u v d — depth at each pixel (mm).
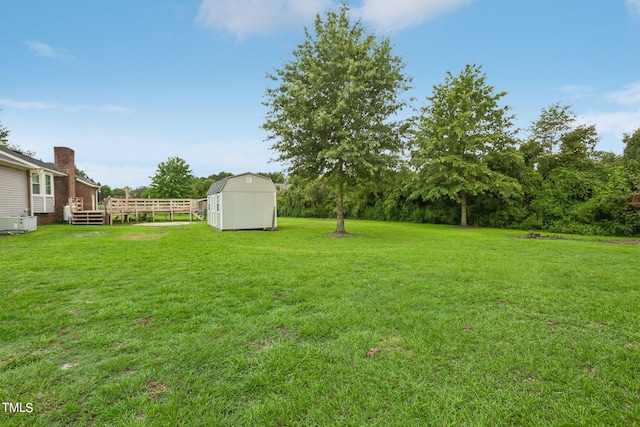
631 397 2035
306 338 2887
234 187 15094
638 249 9047
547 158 20016
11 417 1810
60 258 6547
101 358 2494
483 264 6355
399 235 13070
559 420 1823
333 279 4980
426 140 19000
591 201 16141
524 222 18141
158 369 2334
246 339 2850
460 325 3174
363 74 12000
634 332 3039
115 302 3789
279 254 7453
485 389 2113
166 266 5891
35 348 2637
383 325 3170
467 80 18859
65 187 18766
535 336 2932
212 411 1886
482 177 18406
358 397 2029
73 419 1815
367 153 11992
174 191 38281
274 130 13078
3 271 5305
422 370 2342
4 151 14109
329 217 31953
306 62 12586
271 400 1999
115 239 10234
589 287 4652
